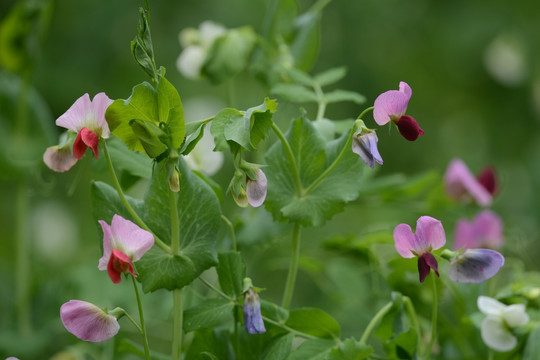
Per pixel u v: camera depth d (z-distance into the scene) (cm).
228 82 110
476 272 90
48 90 202
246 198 88
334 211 94
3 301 145
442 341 103
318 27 111
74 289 113
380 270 107
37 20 118
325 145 94
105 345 108
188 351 94
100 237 90
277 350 92
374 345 108
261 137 88
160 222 91
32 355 116
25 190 120
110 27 211
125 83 213
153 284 91
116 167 97
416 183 112
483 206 116
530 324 96
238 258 92
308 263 112
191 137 88
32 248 169
